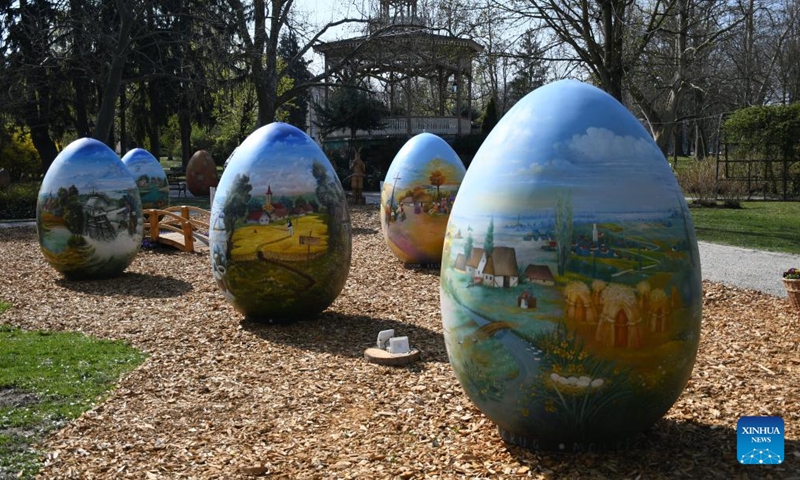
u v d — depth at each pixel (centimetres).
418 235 1262
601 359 421
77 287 1165
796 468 436
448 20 2680
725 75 3788
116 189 1212
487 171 468
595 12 2355
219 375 681
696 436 489
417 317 912
